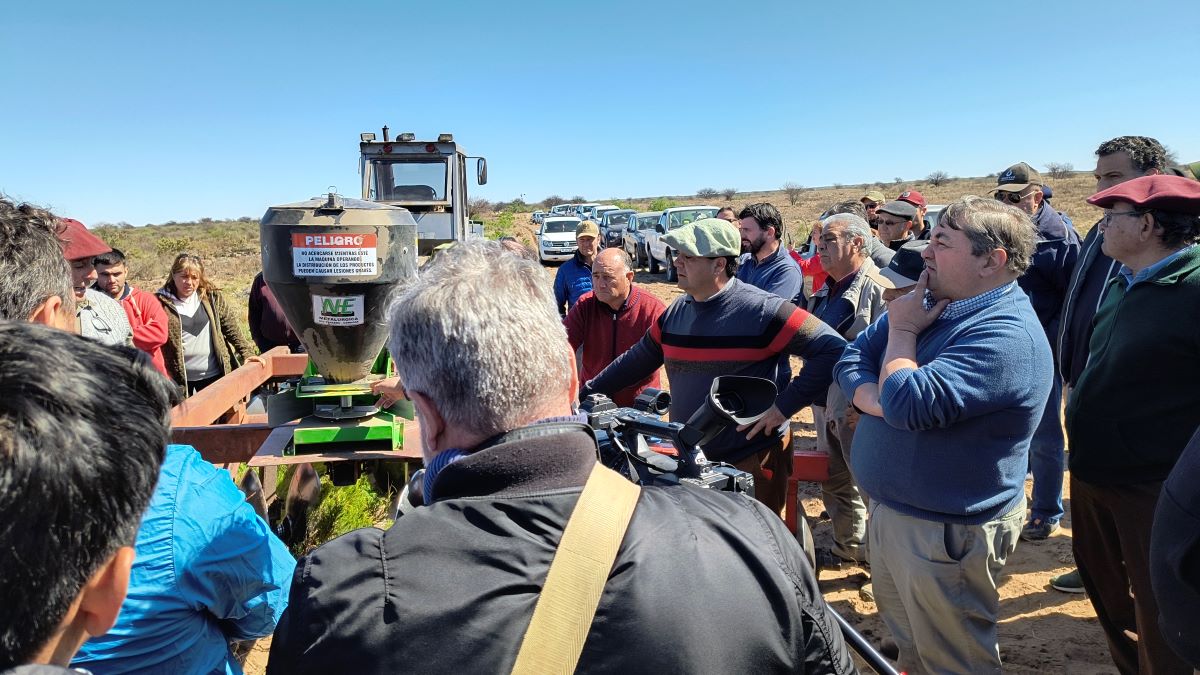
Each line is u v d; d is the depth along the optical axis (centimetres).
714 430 158
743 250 640
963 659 252
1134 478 262
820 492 551
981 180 9469
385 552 110
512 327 121
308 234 282
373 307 294
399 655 103
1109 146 381
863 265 452
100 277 463
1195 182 260
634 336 447
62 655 80
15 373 71
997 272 238
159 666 136
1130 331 258
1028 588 405
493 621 104
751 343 322
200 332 595
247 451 333
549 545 109
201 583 139
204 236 5669
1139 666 281
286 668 108
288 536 335
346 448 319
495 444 119
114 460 75
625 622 105
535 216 5438
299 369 543
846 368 280
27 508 69
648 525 114
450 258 134
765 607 113
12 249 143
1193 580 173
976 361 231
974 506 240
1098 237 371
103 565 78
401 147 984
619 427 177
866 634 360
